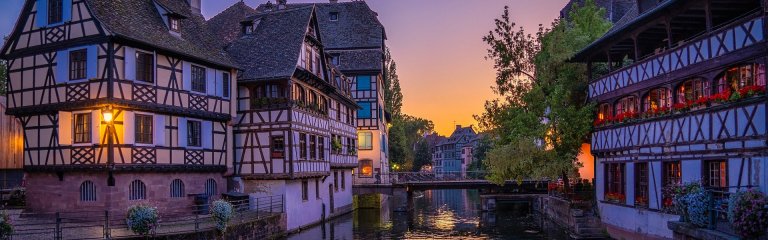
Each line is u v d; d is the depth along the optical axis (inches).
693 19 744.3
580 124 1011.3
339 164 1357.0
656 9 713.0
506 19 1175.6
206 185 952.3
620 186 879.1
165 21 908.6
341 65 1819.6
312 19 1157.7
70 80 800.9
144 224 661.9
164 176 851.4
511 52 1163.9
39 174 837.2
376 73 1804.9
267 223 914.7
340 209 1393.9
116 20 801.6
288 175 995.9
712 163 643.5
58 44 814.5
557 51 1051.3
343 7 1947.6
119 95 774.5
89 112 786.8
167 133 853.8
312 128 1130.0
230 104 995.3
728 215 479.5
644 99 808.3
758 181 551.8
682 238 567.5
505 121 1156.5
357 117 1802.4
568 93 1043.3
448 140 5036.9
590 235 948.0
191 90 900.6
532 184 1558.8
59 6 821.9
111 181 774.5
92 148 778.2
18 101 853.8
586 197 1091.9
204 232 721.0
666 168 737.0
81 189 800.9
